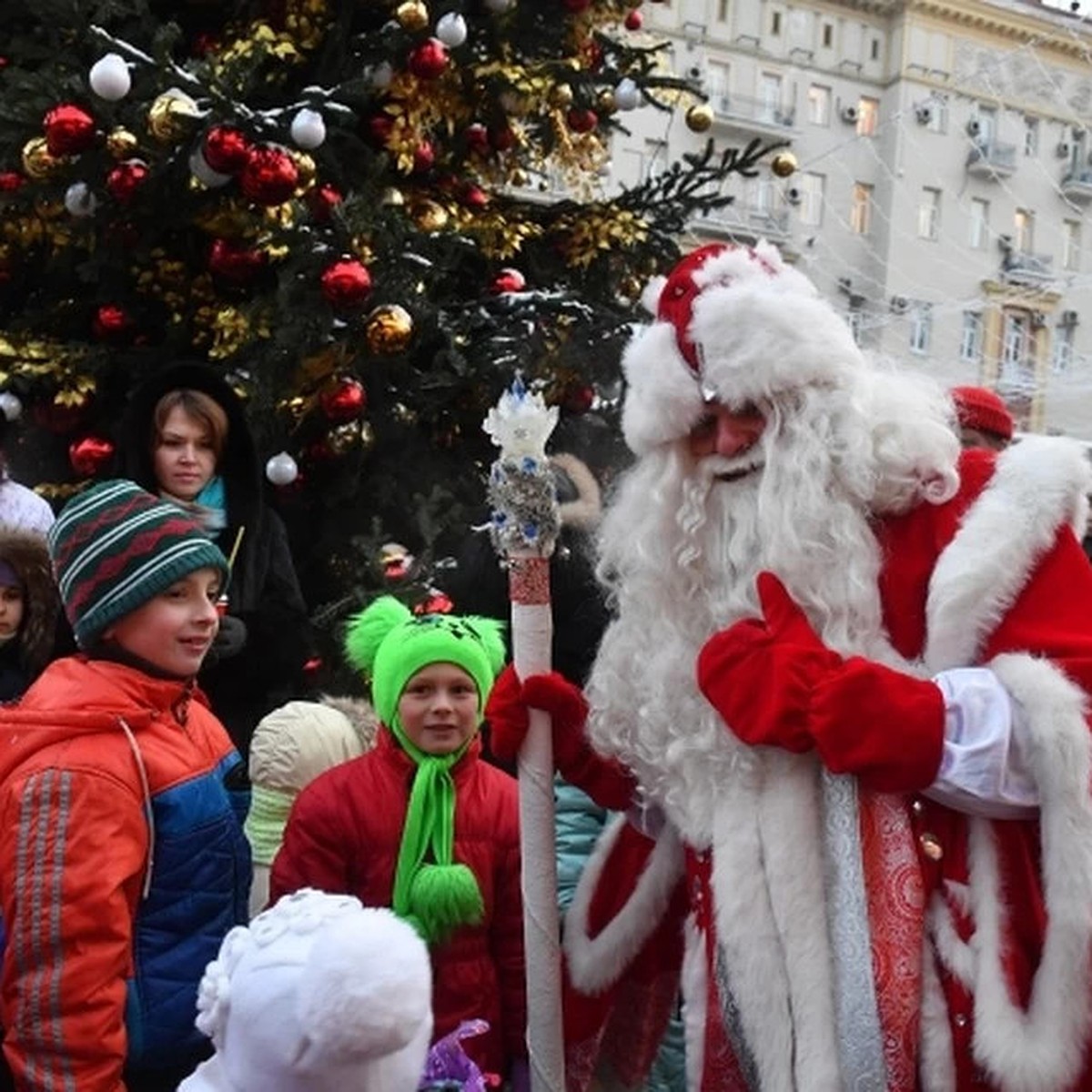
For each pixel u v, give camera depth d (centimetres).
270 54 325
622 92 408
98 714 164
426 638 194
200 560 173
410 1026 115
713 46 1711
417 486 374
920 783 136
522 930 193
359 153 355
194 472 273
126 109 300
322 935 119
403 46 338
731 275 160
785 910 143
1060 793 134
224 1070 123
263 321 319
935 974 141
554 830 172
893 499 152
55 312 362
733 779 152
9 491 287
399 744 196
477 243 385
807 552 149
